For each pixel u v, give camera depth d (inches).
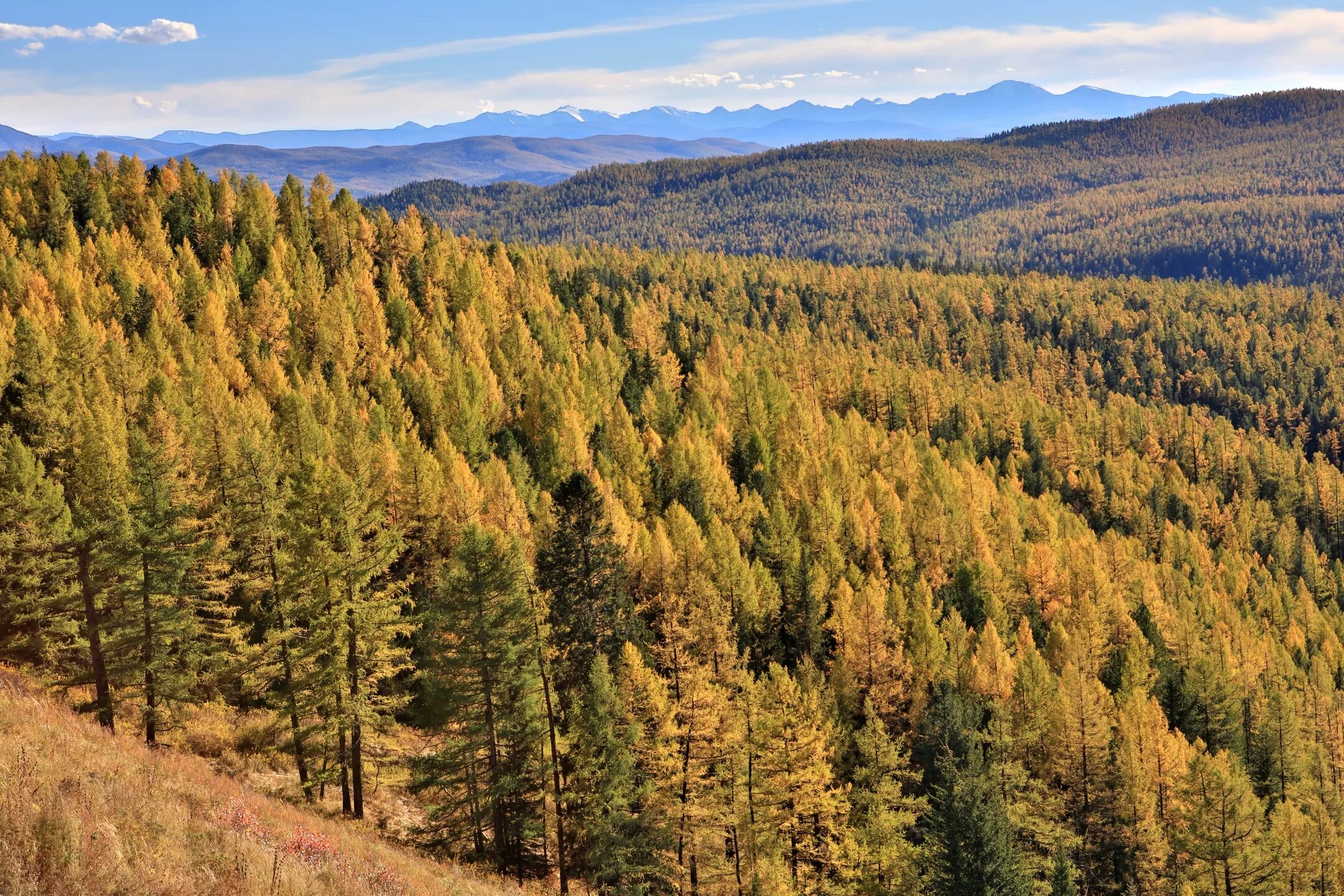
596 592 1526.8
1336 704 2787.9
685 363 6589.6
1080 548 3838.6
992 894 1360.7
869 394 6540.4
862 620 2304.4
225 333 3971.5
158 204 6018.7
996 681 2352.4
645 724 1535.4
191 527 1670.8
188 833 711.7
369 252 6417.3
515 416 4288.9
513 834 1460.4
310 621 1365.7
